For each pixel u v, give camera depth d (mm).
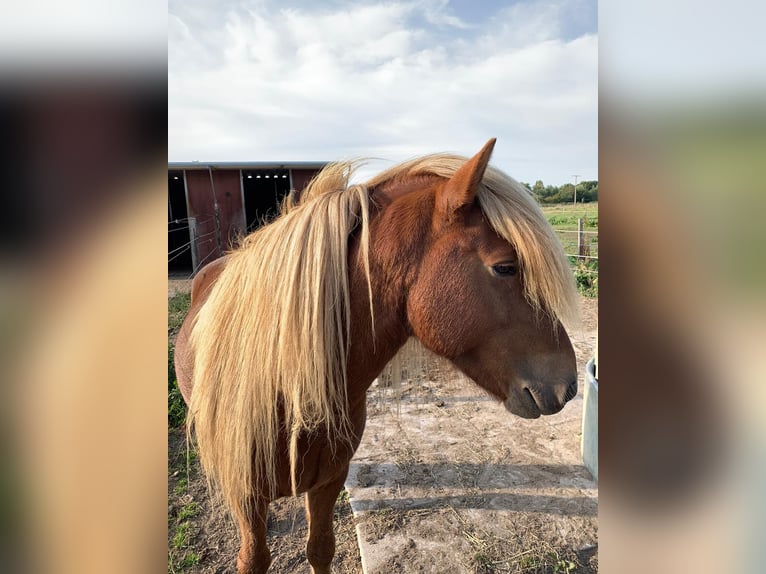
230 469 1458
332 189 1544
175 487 3006
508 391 1378
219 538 2580
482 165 1253
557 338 1367
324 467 1588
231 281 1475
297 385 1324
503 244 1338
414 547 2447
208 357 1479
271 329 1343
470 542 2488
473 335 1342
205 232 11016
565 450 3420
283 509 2846
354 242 1414
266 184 12750
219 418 1464
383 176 1568
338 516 2756
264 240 1430
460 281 1323
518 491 2924
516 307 1339
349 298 1383
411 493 2895
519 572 2311
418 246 1354
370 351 1438
